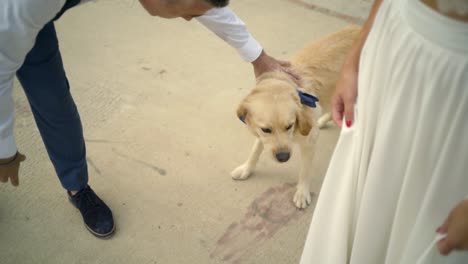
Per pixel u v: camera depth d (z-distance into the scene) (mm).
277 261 2340
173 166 2848
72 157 2305
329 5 4273
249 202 2641
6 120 1543
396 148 1235
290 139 2410
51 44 1864
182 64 3672
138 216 2564
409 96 1150
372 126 1328
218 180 2766
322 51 2723
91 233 2473
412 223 1279
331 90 2773
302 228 2496
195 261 2348
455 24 983
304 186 2631
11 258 2361
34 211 2586
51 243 2436
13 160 1716
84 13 4293
